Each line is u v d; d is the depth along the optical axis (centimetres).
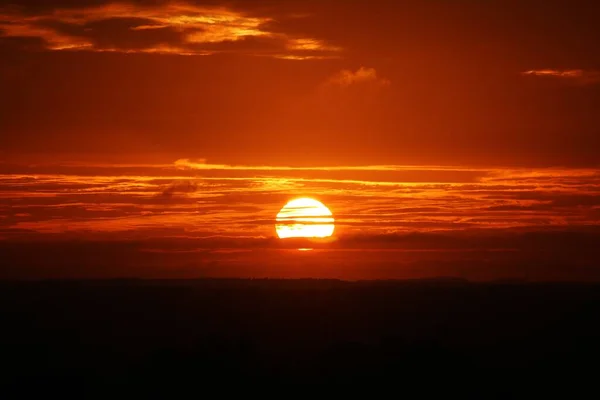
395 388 14600
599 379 15250
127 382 15175
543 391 14475
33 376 15525
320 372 15488
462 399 14150
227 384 14625
